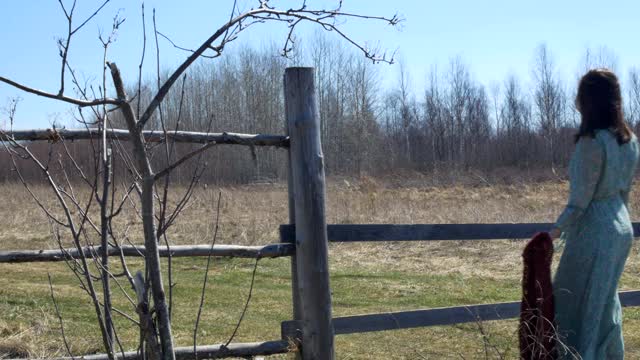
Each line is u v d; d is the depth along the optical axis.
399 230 3.92
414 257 10.98
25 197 18.34
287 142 3.77
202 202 17.17
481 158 42.31
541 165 40.88
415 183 31.30
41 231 13.45
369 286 8.63
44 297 7.29
